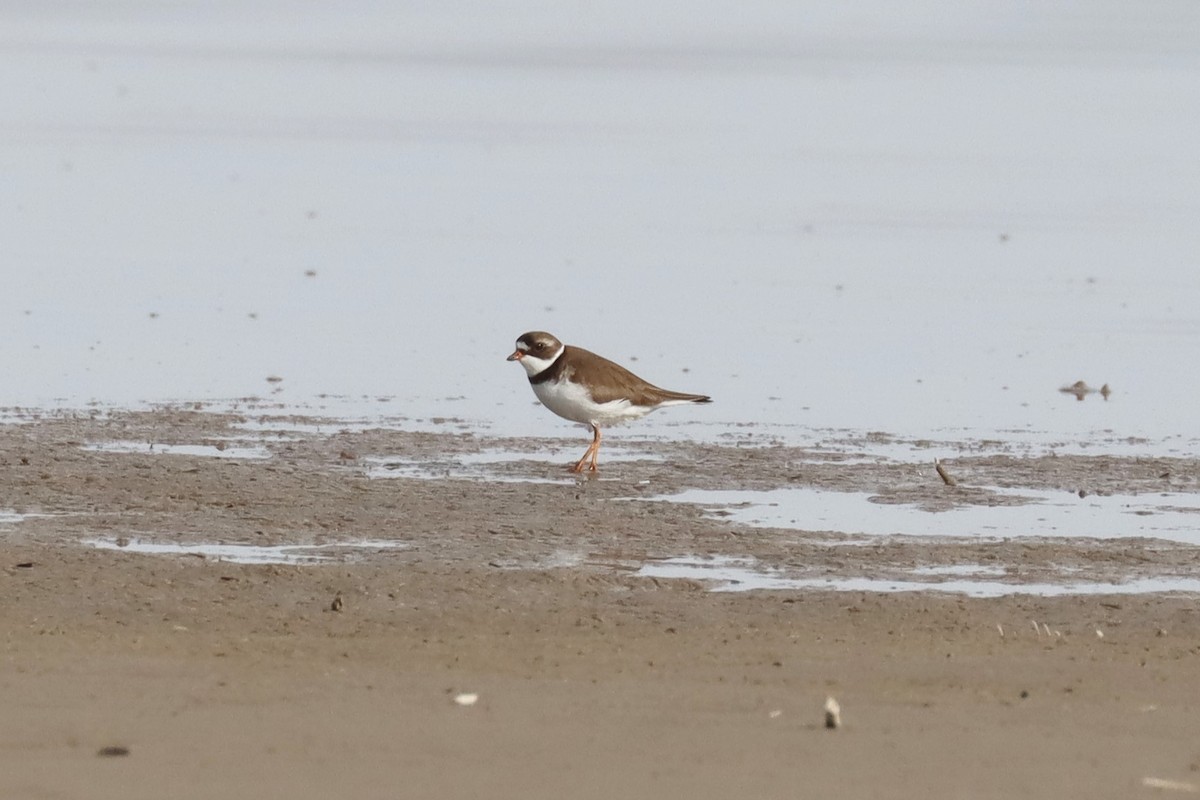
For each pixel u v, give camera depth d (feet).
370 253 111.14
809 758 31.65
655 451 65.92
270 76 219.41
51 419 68.49
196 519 54.39
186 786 29.40
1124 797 29.78
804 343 87.04
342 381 77.66
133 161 149.48
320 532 53.21
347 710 34.37
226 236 116.67
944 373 80.74
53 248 110.73
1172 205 131.13
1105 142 164.35
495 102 195.62
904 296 99.19
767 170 148.66
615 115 184.96
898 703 35.91
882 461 64.59
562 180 142.92
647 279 103.76
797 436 68.69
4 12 297.53
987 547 52.70
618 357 83.46
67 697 34.88
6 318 90.12
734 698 36.04
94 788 29.22
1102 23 282.56
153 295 97.09
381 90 206.08
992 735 33.42
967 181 142.61
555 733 32.94
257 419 69.67
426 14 314.55
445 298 97.71
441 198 133.69
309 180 142.00
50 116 176.65
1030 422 71.51
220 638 41.68
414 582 47.67
